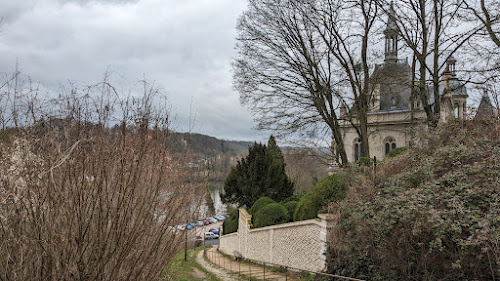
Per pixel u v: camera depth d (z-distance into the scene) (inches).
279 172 970.1
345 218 332.2
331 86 671.8
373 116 1512.1
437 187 262.2
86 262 179.5
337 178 426.6
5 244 161.3
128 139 190.9
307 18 630.5
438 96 585.3
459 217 226.7
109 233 181.2
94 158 181.0
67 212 173.5
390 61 668.7
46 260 168.9
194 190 234.8
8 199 162.2
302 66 673.0
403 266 263.4
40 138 172.6
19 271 168.2
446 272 241.1
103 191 182.5
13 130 169.6
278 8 649.0
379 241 277.4
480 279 220.1
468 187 248.1
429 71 580.7
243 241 719.7
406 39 593.3
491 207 223.3
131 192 184.5
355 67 643.5
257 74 687.1
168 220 211.3
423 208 243.6
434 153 319.3
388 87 697.6
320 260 399.9
